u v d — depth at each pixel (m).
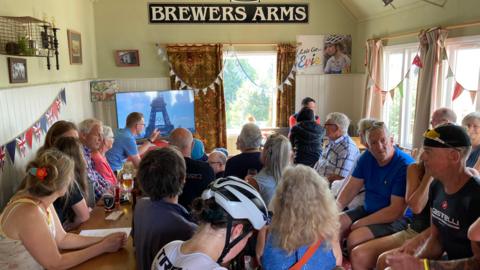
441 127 1.75
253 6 5.89
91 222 2.01
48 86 3.61
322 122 6.25
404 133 4.89
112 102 5.72
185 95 5.78
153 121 5.57
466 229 1.73
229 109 6.25
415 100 4.47
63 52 4.23
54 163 1.56
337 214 1.56
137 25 5.77
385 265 2.02
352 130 6.06
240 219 1.13
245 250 1.84
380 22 5.38
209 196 1.15
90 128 2.84
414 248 2.04
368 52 5.46
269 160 2.33
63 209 1.93
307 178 1.53
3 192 2.63
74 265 1.58
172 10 5.78
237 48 5.96
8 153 2.71
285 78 6.04
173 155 1.49
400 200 2.39
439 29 3.86
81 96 4.86
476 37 3.51
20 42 2.94
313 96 6.17
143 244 1.46
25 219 1.49
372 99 5.43
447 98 4.04
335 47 6.09
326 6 5.98
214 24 5.88
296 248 1.50
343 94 6.25
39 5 3.57
